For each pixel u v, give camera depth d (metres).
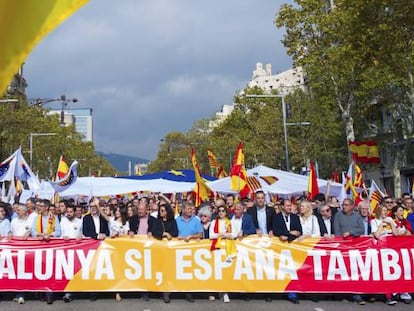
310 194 14.22
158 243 9.38
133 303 9.16
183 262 9.33
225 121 60.84
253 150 47.00
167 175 23.45
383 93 33.16
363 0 16.62
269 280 9.25
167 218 9.45
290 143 44.50
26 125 41.22
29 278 9.22
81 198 24.42
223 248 9.34
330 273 9.21
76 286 9.25
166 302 9.23
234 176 13.73
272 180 18.55
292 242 9.31
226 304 9.05
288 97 45.81
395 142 36.34
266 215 10.70
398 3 16.30
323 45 28.95
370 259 9.20
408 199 10.97
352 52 18.09
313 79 32.88
